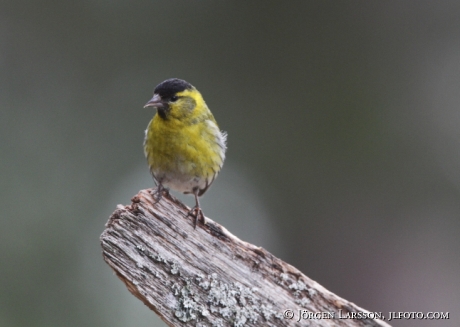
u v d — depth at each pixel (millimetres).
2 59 12938
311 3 14516
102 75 13445
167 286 6270
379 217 14031
